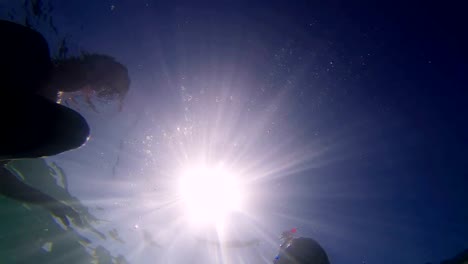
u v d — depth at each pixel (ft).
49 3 12.04
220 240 19.31
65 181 15.90
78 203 16.67
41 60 2.89
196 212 19.49
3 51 2.60
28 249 12.85
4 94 2.43
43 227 13.04
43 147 2.56
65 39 12.76
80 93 5.66
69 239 14.90
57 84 4.16
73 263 15.60
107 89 4.87
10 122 2.34
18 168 13.00
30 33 2.87
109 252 18.44
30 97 2.55
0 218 11.55
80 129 2.89
